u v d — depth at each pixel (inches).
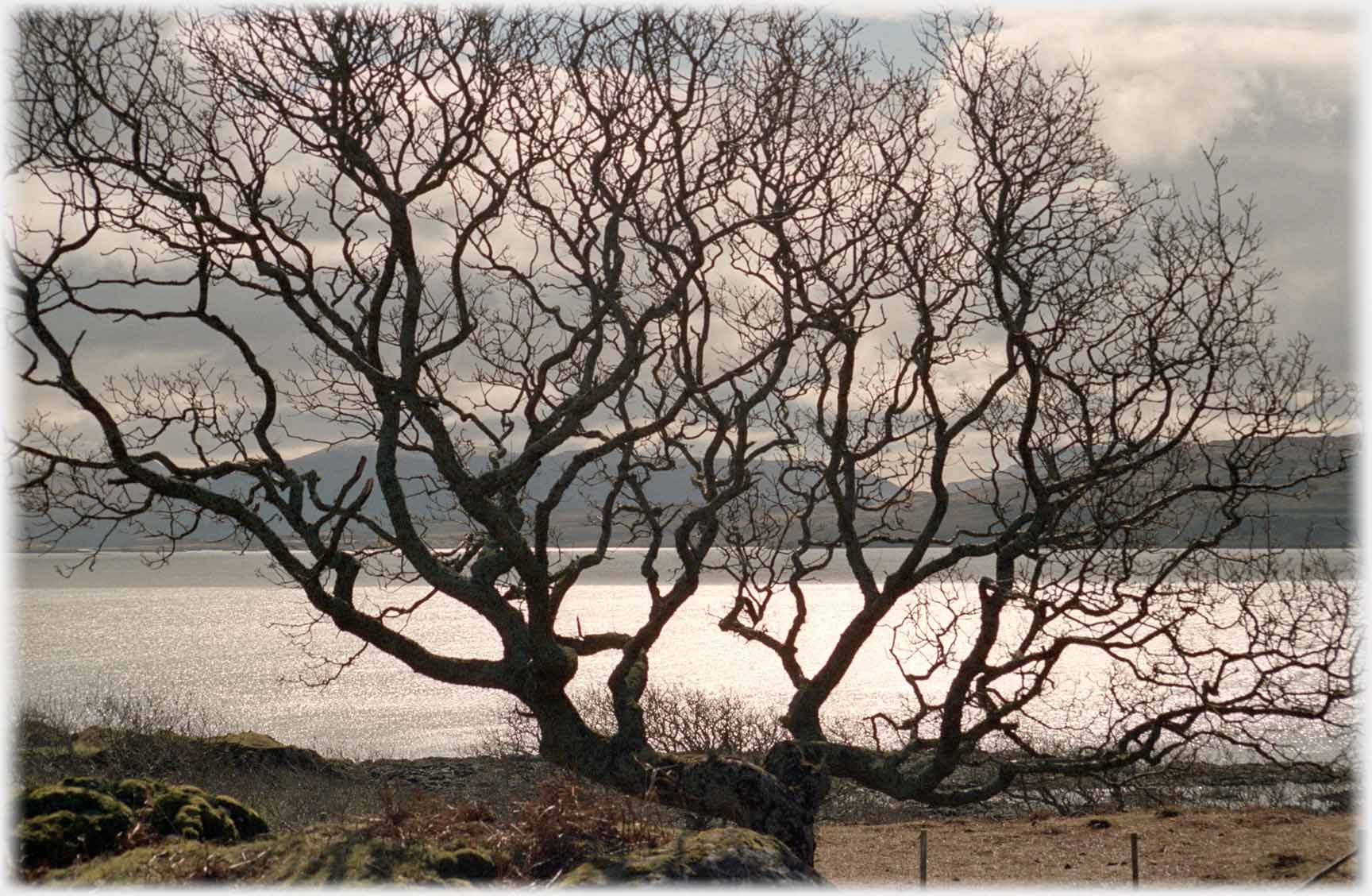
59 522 534.9
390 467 587.5
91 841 406.3
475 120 568.4
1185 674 617.3
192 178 558.6
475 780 972.6
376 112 564.1
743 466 598.9
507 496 579.2
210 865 385.4
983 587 612.1
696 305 624.4
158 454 557.0
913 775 612.7
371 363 589.0
